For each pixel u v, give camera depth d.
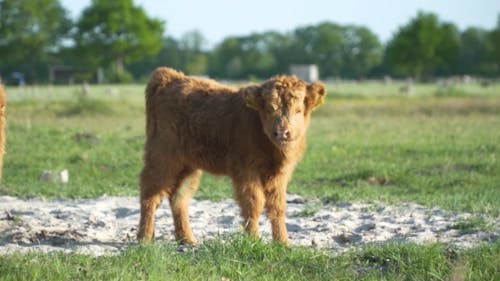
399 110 34.00
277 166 8.55
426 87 65.75
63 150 19.27
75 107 34.16
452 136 21.12
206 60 133.00
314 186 14.34
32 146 19.86
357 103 39.53
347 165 16.67
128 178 15.45
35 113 32.97
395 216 10.85
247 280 6.88
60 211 11.54
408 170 15.62
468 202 11.54
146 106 9.71
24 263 7.14
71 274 6.92
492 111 32.78
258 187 8.54
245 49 135.50
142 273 7.01
